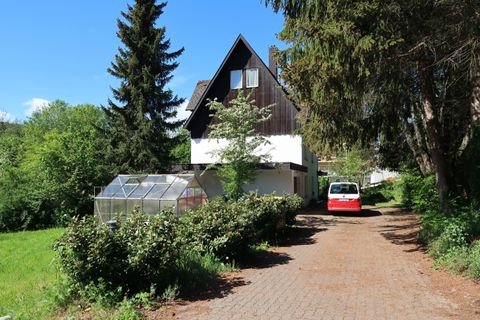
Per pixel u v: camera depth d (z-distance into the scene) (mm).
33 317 6066
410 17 10031
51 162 25875
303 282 8078
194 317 5996
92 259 6371
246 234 10062
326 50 9766
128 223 7363
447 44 10680
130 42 31391
